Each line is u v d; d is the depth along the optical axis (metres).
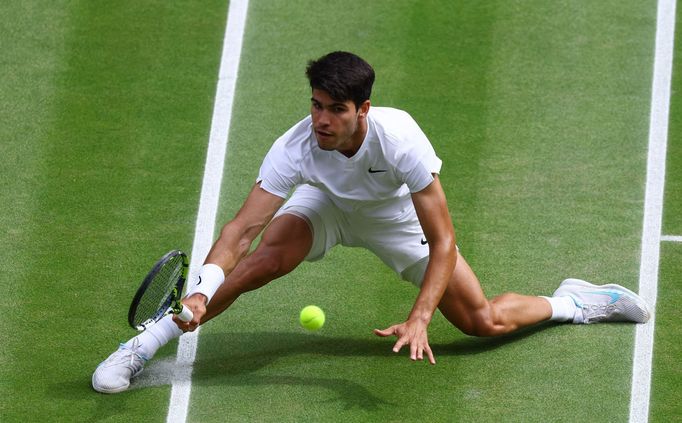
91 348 24.17
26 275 26.17
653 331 24.83
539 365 23.89
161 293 20.83
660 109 31.58
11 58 32.59
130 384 23.20
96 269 26.44
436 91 32.09
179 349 24.27
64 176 29.14
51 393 22.89
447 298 23.41
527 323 24.39
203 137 30.55
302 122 21.84
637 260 26.98
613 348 24.34
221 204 28.56
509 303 24.16
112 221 27.88
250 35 33.72
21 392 22.91
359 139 21.48
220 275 21.02
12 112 30.97
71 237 27.34
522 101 31.73
